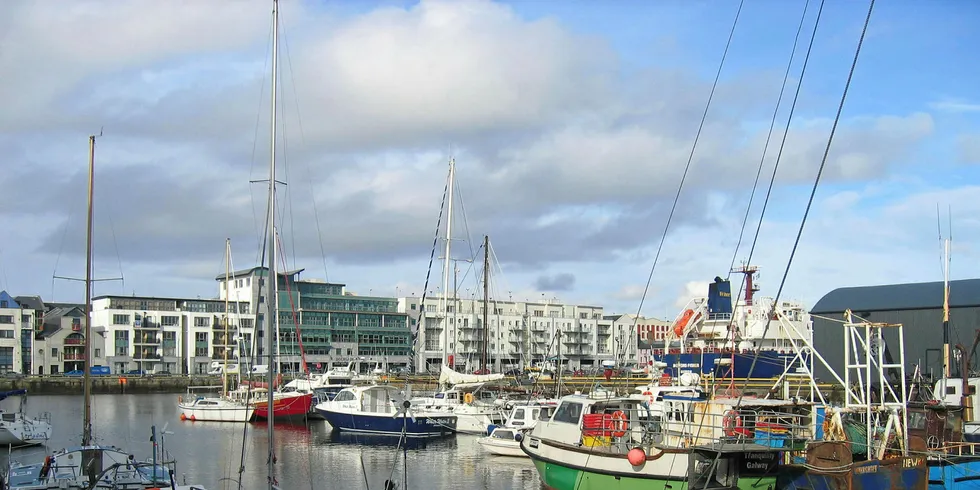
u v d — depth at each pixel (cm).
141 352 15612
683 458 3086
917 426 3275
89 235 3947
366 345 16675
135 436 6425
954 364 4997
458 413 6431
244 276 16162
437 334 17400
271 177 3553
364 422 6259
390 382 9506
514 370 10000
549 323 18275
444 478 4462
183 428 7075
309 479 4397
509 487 4206
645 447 3234
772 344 6712
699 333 6950
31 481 2838
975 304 6062
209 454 5325
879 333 3406
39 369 14850
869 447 3209
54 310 16112
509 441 5238
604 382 7575
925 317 6303
